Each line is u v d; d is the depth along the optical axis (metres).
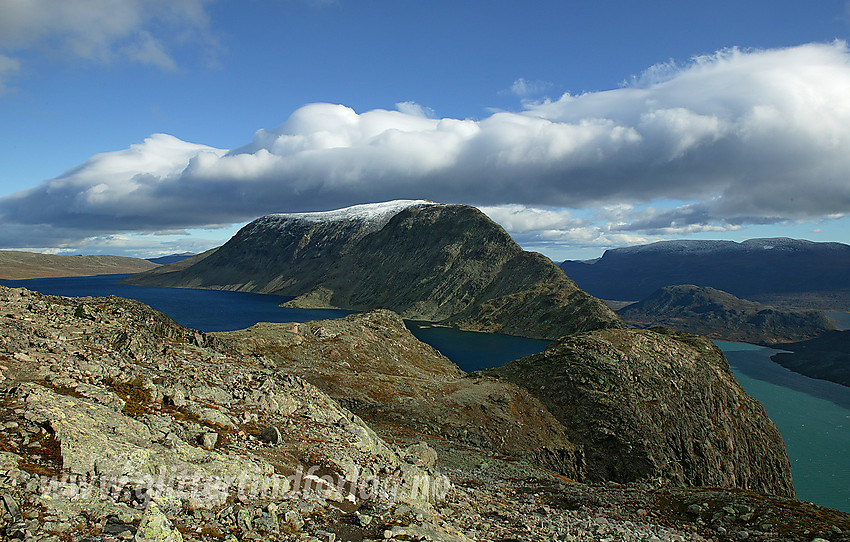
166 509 13.86
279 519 15.83
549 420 91.50
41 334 26.86
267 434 23.86
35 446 13.92
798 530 29.09
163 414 21.06
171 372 28.09
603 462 86.12
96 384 21.30
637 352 110.38
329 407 34.94
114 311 44.28
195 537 12.80
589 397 95.62
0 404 15.60
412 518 19.00
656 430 91.88
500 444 78.38
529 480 47.62
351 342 120.81
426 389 93.69
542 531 26.16
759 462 104.19
